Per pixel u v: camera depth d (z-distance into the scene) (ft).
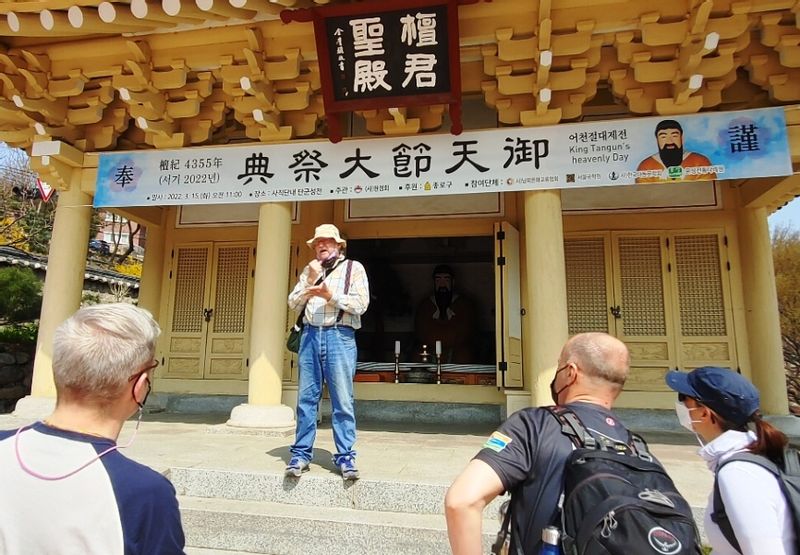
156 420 22.38
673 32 16.07
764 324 21.74
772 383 21.26
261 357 18.90
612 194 24.07
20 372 33.99
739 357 21.95
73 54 19.74
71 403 4.47
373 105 17.78
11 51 19.85
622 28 16.67
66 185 21.31
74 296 20.88
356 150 19.12
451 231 24.93
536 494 5.16
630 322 23.09
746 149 16.70
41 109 20.06
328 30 17.02
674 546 4.18
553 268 17.51
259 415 18.19
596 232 23.94
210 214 27.76
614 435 5.37
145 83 19.22
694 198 23.41
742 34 16.30
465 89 19.10
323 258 12.88
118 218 74.28
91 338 4.51
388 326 38.45
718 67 16.48
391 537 10.83
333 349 12.50
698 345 22.41
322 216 26.16
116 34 19.12
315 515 11.47
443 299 32.68
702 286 22.82
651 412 22.20
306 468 12.81
